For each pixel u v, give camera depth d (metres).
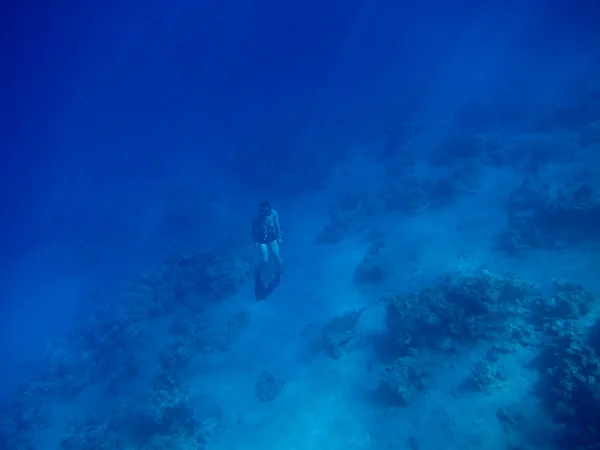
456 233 15.27
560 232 12.61
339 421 9.49
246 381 11.96
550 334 9.22
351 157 29.19
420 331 10.22
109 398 14.10
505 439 7.57
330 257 17.02
